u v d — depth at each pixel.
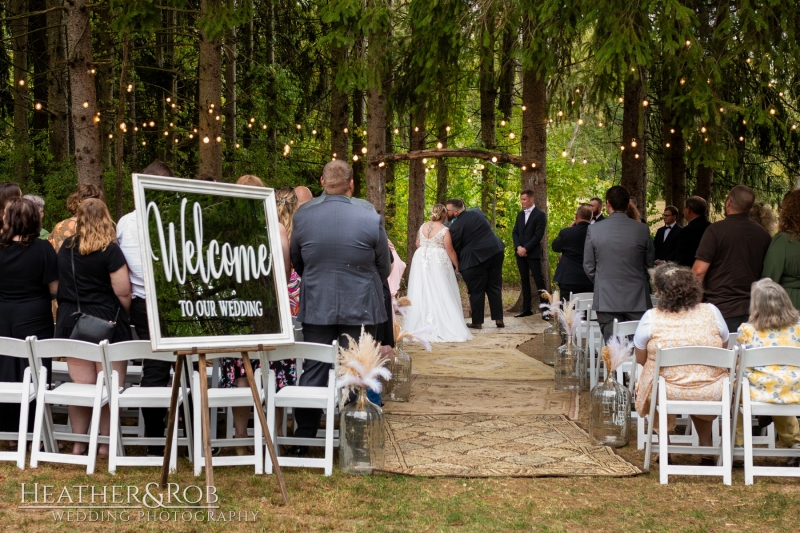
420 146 15.69
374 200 13.10
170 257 4.30
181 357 4.36
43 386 4.88
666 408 4.94
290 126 18.27
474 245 11.55
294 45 17.95
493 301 11.74
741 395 5.11
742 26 9.18
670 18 8.52
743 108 9.85
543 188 13.06
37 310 5.43
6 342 4.86
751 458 4.85
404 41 12.91
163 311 4.23
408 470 4.93
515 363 8.90
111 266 5.19
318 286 5.23
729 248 6.07
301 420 5.22
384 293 5.98
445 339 10.52
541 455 5.33
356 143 19.84
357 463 4.89
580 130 24.53
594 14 8.79
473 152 12.93
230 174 16.05
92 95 9.55
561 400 7.06
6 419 5.43
